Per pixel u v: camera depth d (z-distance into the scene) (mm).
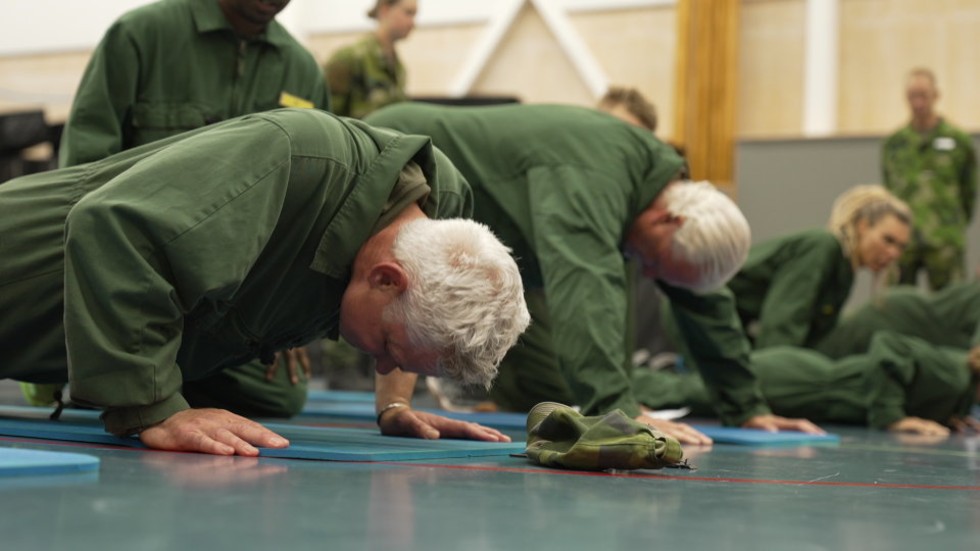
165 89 3412
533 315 4410
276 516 1302
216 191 1971
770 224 9742
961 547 1310
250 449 1954
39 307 2203
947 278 8789
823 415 5320
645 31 11445
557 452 2057
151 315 1950
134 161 2240
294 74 3629
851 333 6316
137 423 1999
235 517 1281
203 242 1943
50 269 2197
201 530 1188
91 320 1931
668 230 3059
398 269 1999
